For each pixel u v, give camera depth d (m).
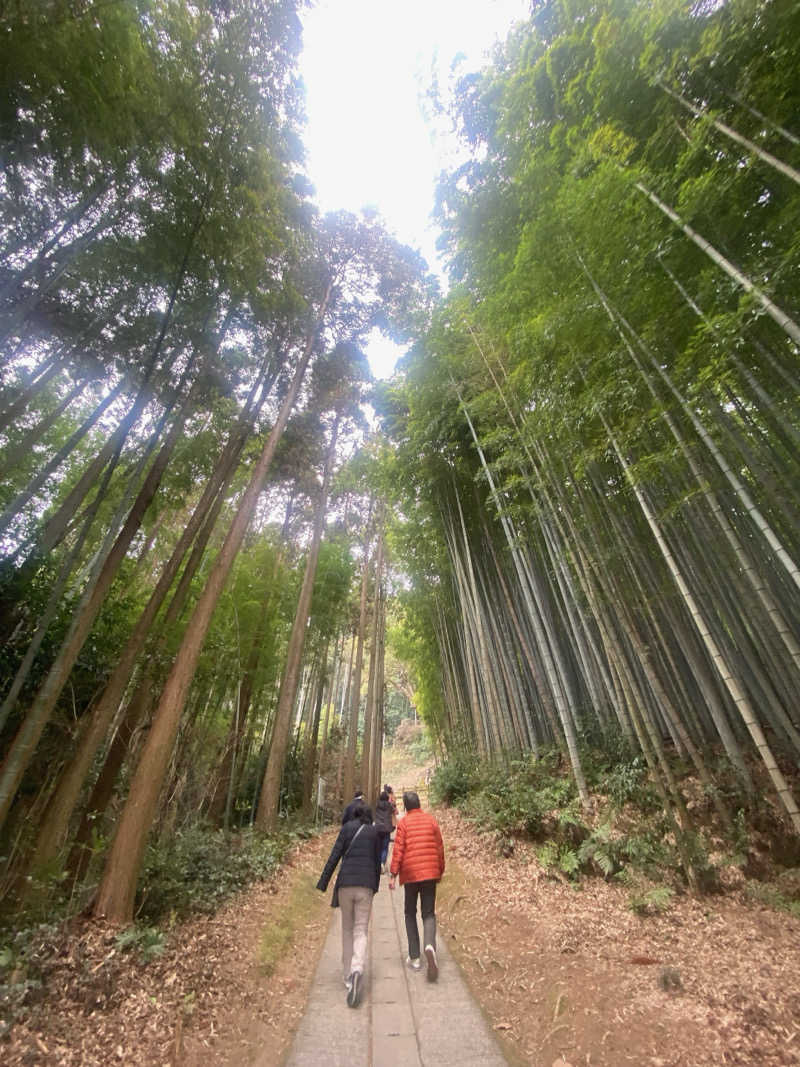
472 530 9.31
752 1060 1.76
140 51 3.31
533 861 4.61
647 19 3.01
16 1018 2.01
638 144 3.48
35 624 4.28
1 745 3.90
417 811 3.18
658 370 3.35
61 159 3.37
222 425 6.55
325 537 12.37
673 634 6.15
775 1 2.49
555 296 4.07
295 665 8.39
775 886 3.38
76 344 4.44
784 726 4.38
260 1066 1.94
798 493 3.47
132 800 3.42
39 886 2.88
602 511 5.79
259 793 9.04
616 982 2.49
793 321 2.32
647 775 4.96
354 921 2.65
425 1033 2.16
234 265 4.70
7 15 2.60
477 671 9.12
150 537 6.82
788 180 2.85
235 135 4.34
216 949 3.08
